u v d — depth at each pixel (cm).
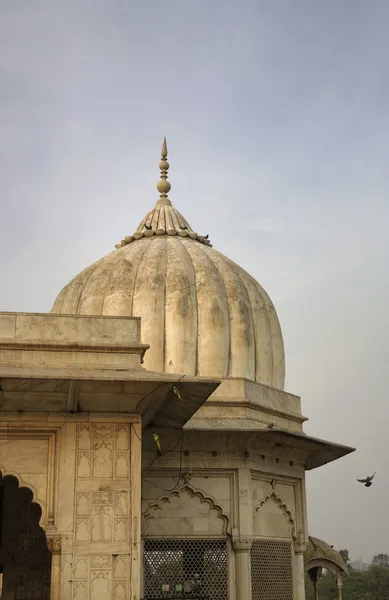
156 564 1599
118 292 1841
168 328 1800
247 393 1753
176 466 1638
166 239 2044
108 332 1341
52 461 1241
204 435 1619
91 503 1232
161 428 1546
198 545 1630
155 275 1852
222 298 1861
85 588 1195
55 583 1190
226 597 1600
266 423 1781
